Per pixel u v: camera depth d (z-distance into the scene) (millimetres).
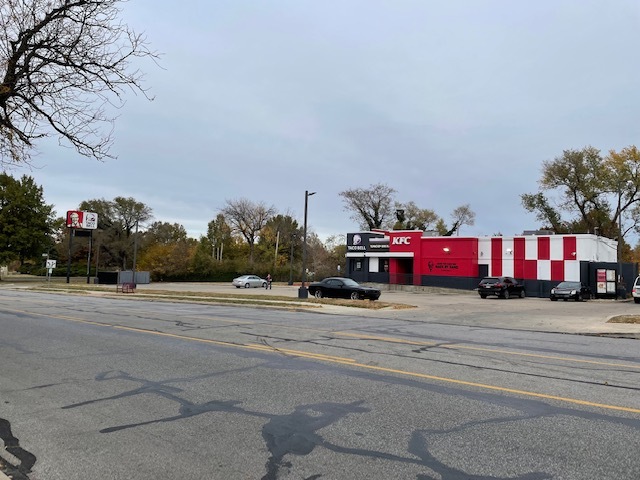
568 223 59062
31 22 7121
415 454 4371
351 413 5590
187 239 103250
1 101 7086
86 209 88312
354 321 16688
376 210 77188
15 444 4727
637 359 9156
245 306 23766
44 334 12484
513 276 42062
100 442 4754
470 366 8266
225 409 5785
